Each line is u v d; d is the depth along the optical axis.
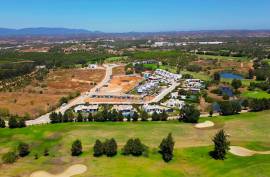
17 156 126.75
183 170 111.94
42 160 122.62
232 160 116.31
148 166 113.62
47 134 150.88
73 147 124.69
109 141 122.44
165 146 118.06
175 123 165.12
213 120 169.38
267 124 160.75
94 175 107.00
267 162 109.81
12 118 164.00
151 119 176.12
